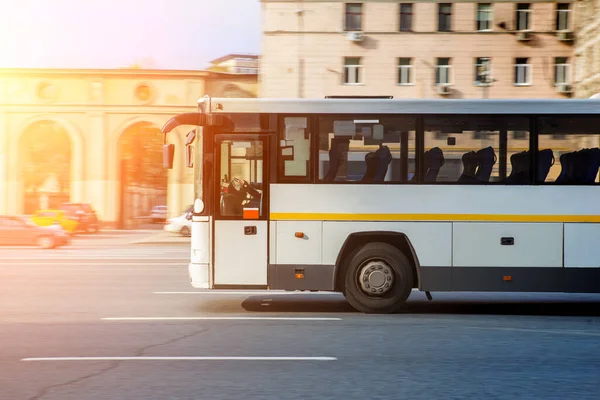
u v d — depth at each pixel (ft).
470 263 36.55
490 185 36.60
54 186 176.55
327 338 29.45
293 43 155.53
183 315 35.99
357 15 155.12
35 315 35.86
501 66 152.66
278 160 37.11
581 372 23.45
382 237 37.01
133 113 173.37
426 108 36.86
